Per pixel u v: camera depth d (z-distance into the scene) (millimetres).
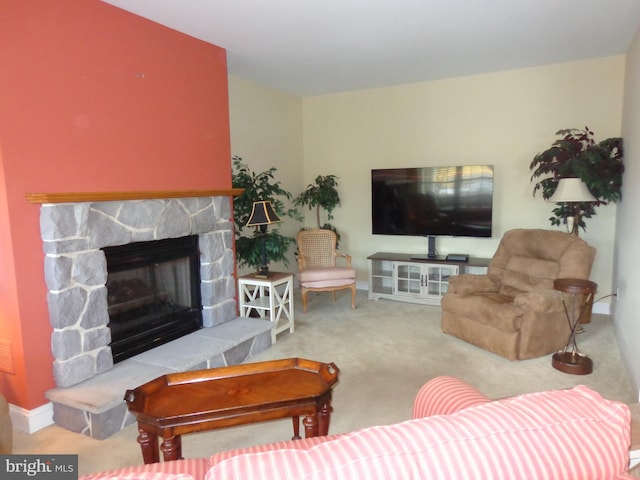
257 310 4012
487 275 3965
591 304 4027
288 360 2176
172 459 1689
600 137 4270
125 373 2662
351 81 4910
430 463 780
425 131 5082
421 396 1641
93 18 2625
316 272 4641
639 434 1828
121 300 2957
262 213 3848
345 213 5703
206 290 3506
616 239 4168
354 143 5523
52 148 2438
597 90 4230
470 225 4699
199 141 3438
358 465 771
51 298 2432
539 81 4465
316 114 5719
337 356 3408
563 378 2965
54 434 2383
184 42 3277
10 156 2258
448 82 4887
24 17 2283
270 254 4348
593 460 829
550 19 3164
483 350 3488
